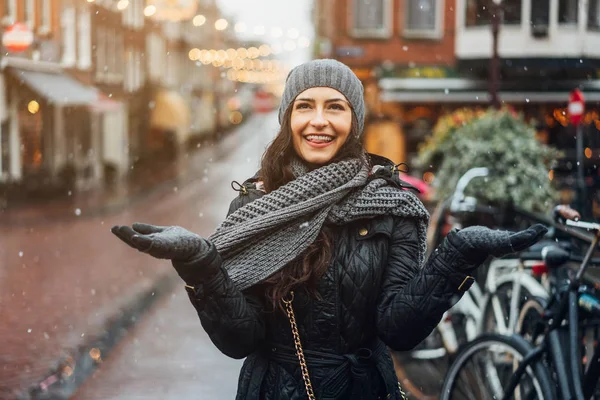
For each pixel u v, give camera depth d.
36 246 16.22
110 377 6.92
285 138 2.63
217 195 29.36
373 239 2.52
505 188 7.15
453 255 2.33
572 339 3.45
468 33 24.89
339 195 2.49
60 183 26.25
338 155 2.63
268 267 2.46
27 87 26.95
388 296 2.47
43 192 25.41
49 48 28.81
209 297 2.34
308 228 2.47
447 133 8.56
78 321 9.28
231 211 2.66
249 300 2.51
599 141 22.77
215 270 2.31
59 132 29.38
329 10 28.02
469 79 24.77
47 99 26.33
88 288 11.49
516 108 23.84
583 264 3.57
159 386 6.66
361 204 2.50
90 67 33.53
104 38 36.66
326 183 2.50
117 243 16.80
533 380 3.56
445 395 3.99
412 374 6.12
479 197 7.18
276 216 2.46
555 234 4.94
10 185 24.73
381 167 2.61
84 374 7.01
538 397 3.54
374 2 27.19
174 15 30.34
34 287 11.54
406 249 2.54
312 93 2.59
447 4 26.84
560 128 23.44
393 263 2.53
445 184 8.30
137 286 11.69
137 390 6.54
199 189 31.80
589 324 3.59
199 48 72.56
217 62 71.75
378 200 2.50
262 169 2.65
